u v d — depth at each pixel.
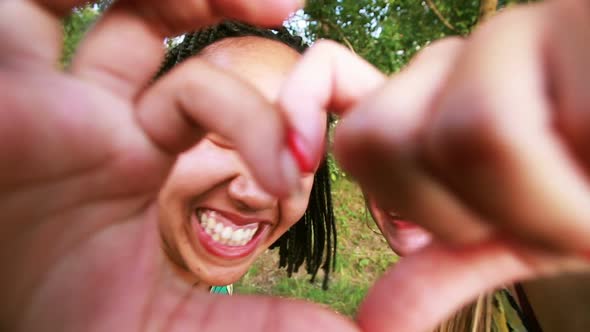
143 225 0.13
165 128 0.12
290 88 0.12
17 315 0.11
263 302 0.13
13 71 0.10
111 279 0.12
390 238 0.34
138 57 0.12
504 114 0.06
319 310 0.13
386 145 0.07
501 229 0.08
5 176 0.10
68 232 0.11
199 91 0.11
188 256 0.30
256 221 0.31
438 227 0.07
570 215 0.06
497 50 0.06
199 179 0.27
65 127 0.11
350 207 1.09
